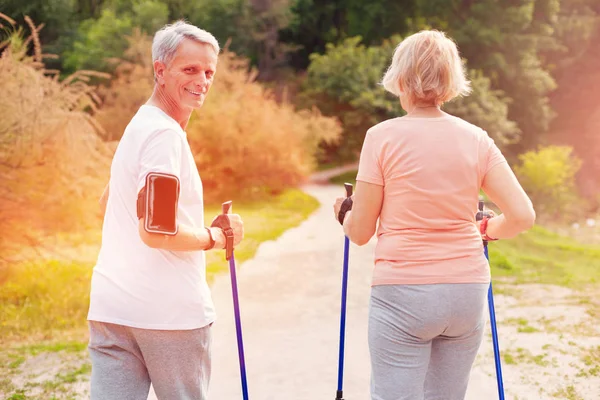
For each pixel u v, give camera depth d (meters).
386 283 2.19
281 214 14.93
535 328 5.20
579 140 37.09
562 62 38.59
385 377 2.21
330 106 30.72
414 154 2.19
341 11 41.34
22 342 5.50
